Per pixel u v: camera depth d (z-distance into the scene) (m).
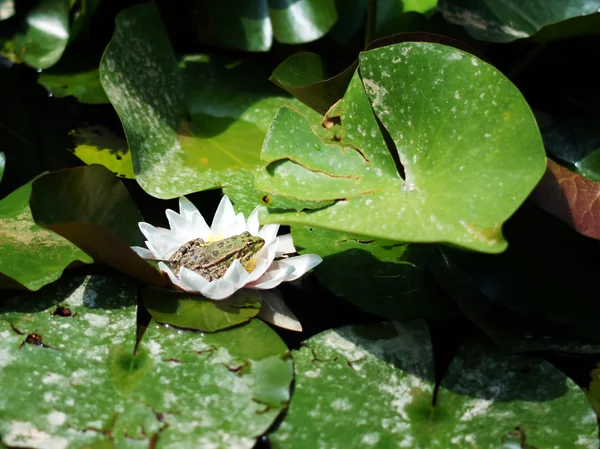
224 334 0.67
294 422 0.63
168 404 0.63
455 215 0.63
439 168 0.66
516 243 0.71
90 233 0.65
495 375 0.66
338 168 0.69
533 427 0.63
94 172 0.69
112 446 0.61
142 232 0.71
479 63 0.66
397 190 0.67
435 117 0.67
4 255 0.70
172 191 0.75
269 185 0.69
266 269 0.70
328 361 0.66
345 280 0.71
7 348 0.65
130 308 0.68
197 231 0.73
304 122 0.70
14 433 0.61
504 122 0.64
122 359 0.65
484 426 0.63
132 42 0.81
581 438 0.62
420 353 0.67
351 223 0.64
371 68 0.68
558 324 0.68
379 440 0.62
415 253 0.73
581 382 0.66
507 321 0.69
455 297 0.69
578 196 0.68
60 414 0.62
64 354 0.65
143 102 0.80
